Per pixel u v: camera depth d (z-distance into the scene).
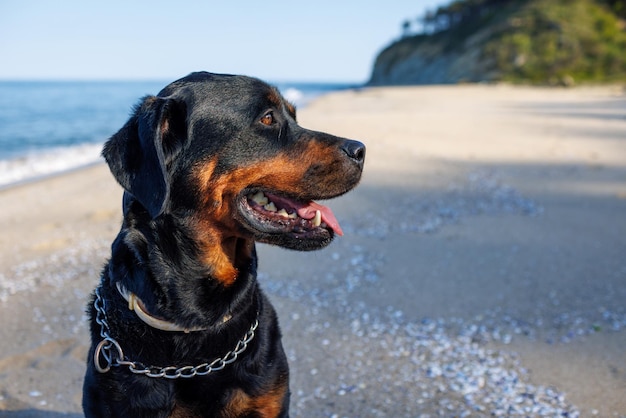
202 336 0.67
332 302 1.32
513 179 2.50
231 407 0.68
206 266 0.68
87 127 6.59
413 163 2.85
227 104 0.72
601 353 1.08
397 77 21.47
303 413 0.93
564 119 4.82
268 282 1.42
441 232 1.79
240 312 0.69
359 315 1.26
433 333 1.17
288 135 0.76
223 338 0.67
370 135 3.83
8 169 3.35
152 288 0.67
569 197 2.18
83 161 3.62
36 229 1.94
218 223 0.70
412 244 1.68
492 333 1.17
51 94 18.12
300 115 5.45
